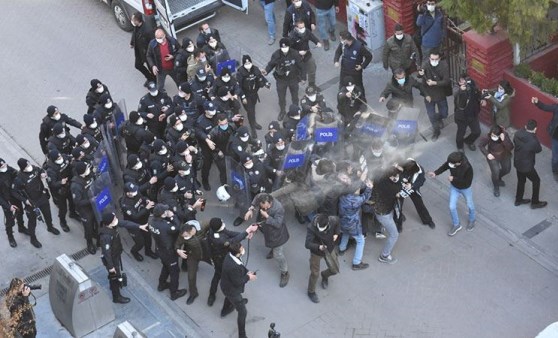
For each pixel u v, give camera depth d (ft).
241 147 65.82
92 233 67.05
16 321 57.52
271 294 63.26
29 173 65.98
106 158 68.13
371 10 78.79
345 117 71.92
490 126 73.00
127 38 88.89
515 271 62.59
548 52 72.02
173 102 72.43
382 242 65.82
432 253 64.54
